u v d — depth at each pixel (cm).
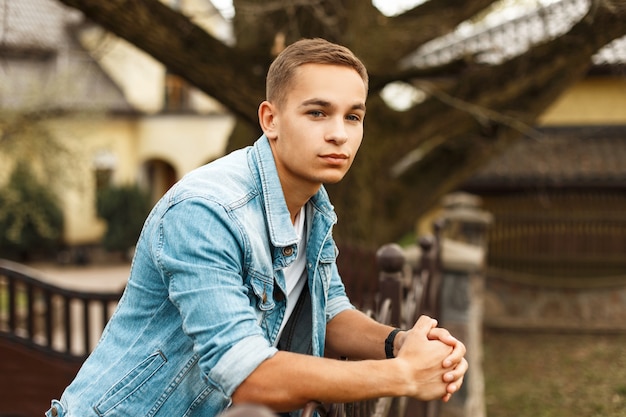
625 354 813
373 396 138
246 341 133
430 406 462
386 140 692
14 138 1537
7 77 1605
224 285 136
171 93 2320
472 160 761
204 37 564
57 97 1602
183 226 139
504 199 1295
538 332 933
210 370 135
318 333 168
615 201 1263
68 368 546
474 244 955
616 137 1348
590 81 1349
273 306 151
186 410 155
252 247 144
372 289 528
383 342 174
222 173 149
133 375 152
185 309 137
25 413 554
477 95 659
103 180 2255
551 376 734
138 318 155
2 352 553
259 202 151
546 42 619
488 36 977
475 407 562
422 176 770
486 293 964
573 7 584
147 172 2483
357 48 609
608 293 941
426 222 1345
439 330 151
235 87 576
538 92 680
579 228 1229
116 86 2262
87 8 510
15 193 1794
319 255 164
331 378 133
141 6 526
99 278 1775
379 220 716
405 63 1002
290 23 573
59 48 2000
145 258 151
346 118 149
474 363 604
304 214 167
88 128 1706
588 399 649
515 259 1248
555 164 1266
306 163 147
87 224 2106
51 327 553
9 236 1838
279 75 149
